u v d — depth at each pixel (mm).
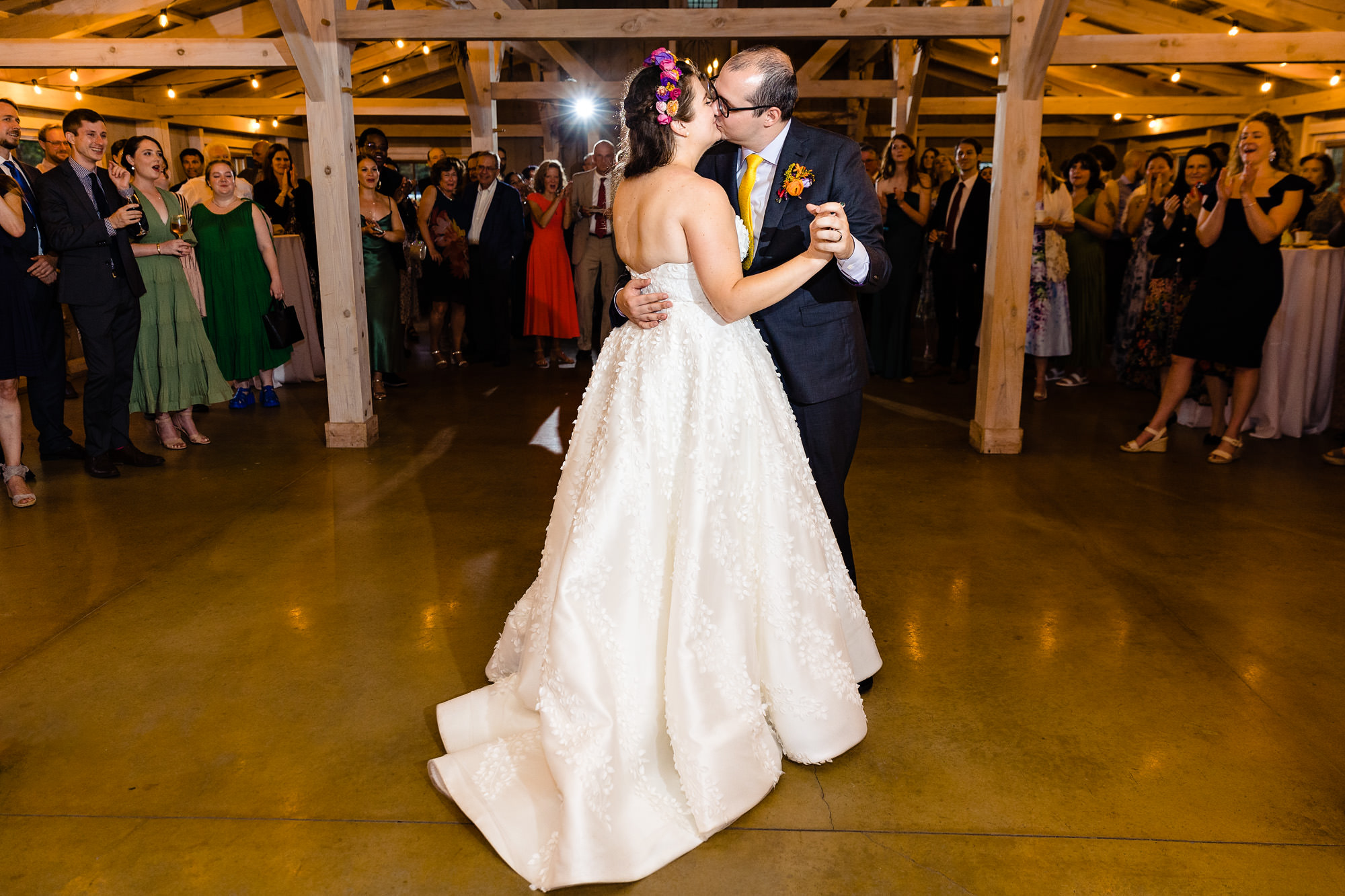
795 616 1979
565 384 6480
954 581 3057
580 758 1757
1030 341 5863
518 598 2932
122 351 4246
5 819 1853
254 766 2045
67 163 3943
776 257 2195
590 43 12336
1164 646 2621
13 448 3820
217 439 4934
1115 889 1677
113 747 2109
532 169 10305
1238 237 4207
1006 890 1676
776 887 1688
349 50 4441
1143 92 10547
